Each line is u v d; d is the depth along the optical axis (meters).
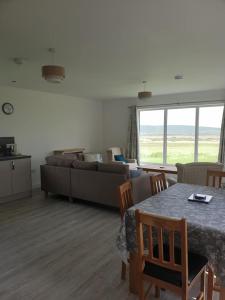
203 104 5.97
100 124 7.70
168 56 3.14
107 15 2.04
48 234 3.10
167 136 6.80
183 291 1.40
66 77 4.29
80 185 4.29
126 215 1.86
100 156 6.64
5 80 4.44
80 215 3.79
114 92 6.00
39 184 5.79
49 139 6.00
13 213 3.89
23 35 2.42
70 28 2.28
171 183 3.88
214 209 1.89
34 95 5.59
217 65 3.58
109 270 2.31
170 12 2.00
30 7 1.88
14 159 4.58
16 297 1.95
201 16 2.07
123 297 1.94
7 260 2.49
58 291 2.02
